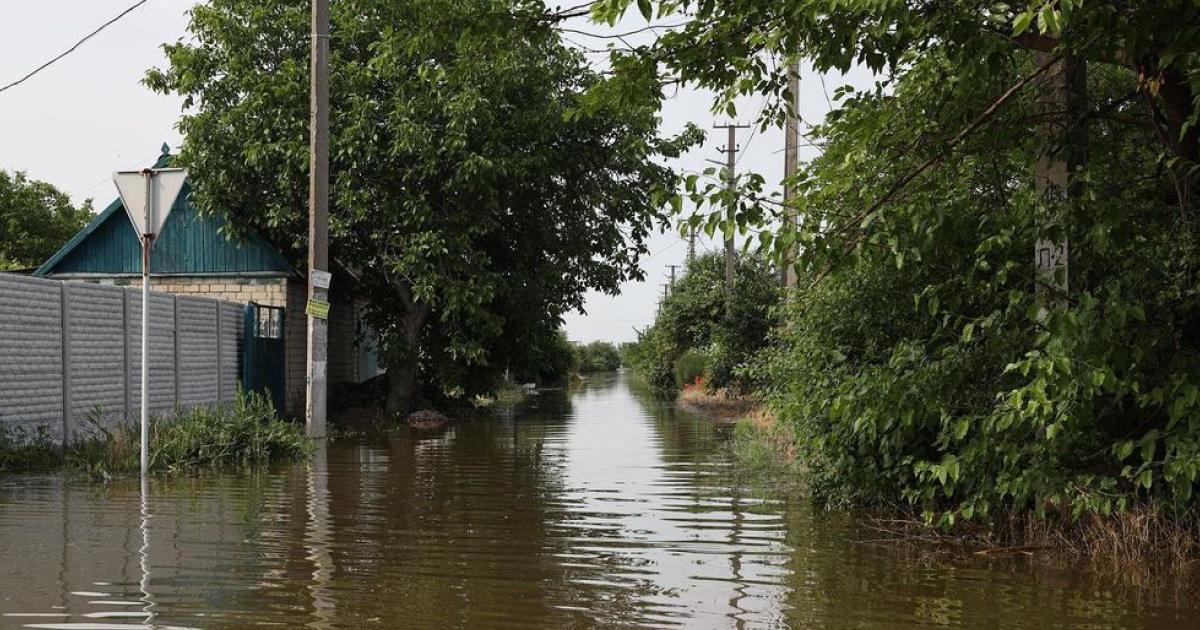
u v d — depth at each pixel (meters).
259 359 19.16
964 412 7.39
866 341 8.59
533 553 6.93
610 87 7.40
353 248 22.22
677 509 8.92
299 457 13.25
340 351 25.94
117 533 7.40
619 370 129.62
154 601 5.45
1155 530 6.66
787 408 9.14
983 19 6.30
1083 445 6.95
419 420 20.86
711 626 5.14
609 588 5.93
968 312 7.84
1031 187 7.55
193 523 7.89
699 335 37.25
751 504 9.23
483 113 19.36
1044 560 6.63
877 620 5.25
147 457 10.91
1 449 10.91
